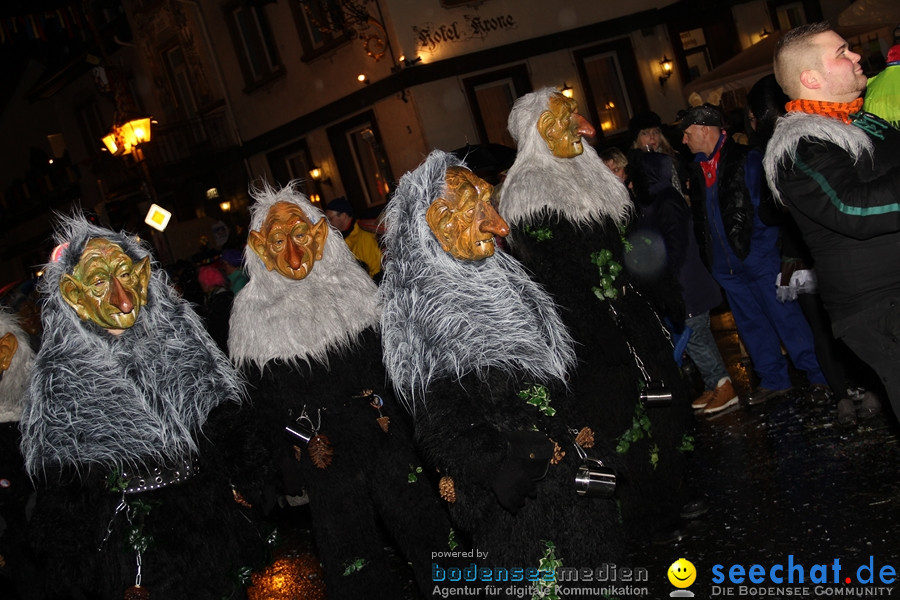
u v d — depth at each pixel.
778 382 6.23
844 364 5.36
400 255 3.28
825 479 4.61
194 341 3.53
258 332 4.12
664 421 4.26
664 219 5.74
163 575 3.33
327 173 18.78
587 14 18.67
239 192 21.11
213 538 3.43
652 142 6.45
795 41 3.27
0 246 31.31
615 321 4.04
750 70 12.45
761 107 5.56
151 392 3.37
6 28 13.48
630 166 5.81
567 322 3.98
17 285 7.26
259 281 4.21
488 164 8.92
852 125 3.19
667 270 4.37
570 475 3.12
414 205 3.24
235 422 3.53
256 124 20.17
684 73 19.97
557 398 3.23
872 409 5.29
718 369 6.34
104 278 3.32
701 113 5.89
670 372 4.25
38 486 3.34
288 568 5.61
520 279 3.31
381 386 4.14
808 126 3.17
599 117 18.97
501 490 2.95
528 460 2.96
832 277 3.31
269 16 18.91
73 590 3.35
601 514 3.15
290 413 4.10
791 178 3.22
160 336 3.45
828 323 5.24
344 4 16.48
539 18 18.02
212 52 20.55
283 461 4.09
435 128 16.53
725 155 5.89
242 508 3.57
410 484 4.09
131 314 3.36
